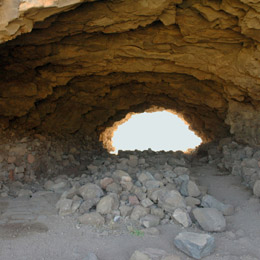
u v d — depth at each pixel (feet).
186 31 21.34
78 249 13.37
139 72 32.07
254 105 28.19
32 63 25.94
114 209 17.83
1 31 15.37
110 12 18.70
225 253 12.85
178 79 32.73
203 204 18.53
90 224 16.35
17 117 30.94
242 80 24.44
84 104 39.17
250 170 22.47
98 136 48.47
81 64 27.14
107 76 32.68
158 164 31.30
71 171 34.30
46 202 20.56
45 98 32.37
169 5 18.35
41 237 14.60
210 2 17.99
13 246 13.50
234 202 19.65
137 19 19.49
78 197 19.20
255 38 19.48
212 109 36.27
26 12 14.90
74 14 18.66
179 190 20.90
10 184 25.49
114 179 21.66
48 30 20.39
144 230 15.40
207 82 31.35
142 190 19.66
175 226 16.08
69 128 40.96
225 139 35.53
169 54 24.76
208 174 28.12
